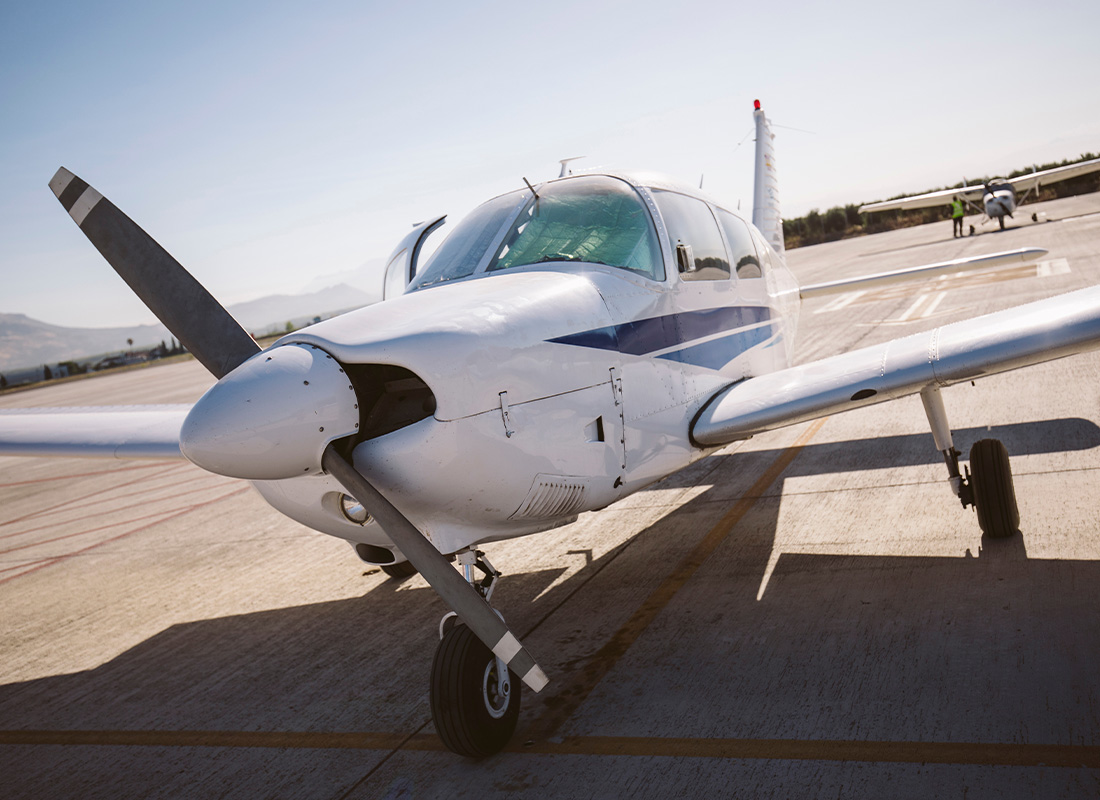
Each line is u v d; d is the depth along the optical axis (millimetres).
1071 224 23812
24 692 3756
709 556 4020
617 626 3367
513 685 2613
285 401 2246
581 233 3357
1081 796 1886
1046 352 2896
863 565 3553
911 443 5457
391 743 2742
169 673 3723
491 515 2660
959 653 2641
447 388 2402
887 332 10633
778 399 3463
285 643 3885
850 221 60062
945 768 2068
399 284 4363
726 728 2439
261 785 2598
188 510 7551
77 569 5910
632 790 2207
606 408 2967
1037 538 3479
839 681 2602
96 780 2818
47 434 4734
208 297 2873
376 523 2564
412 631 3803
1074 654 2506
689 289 3656
